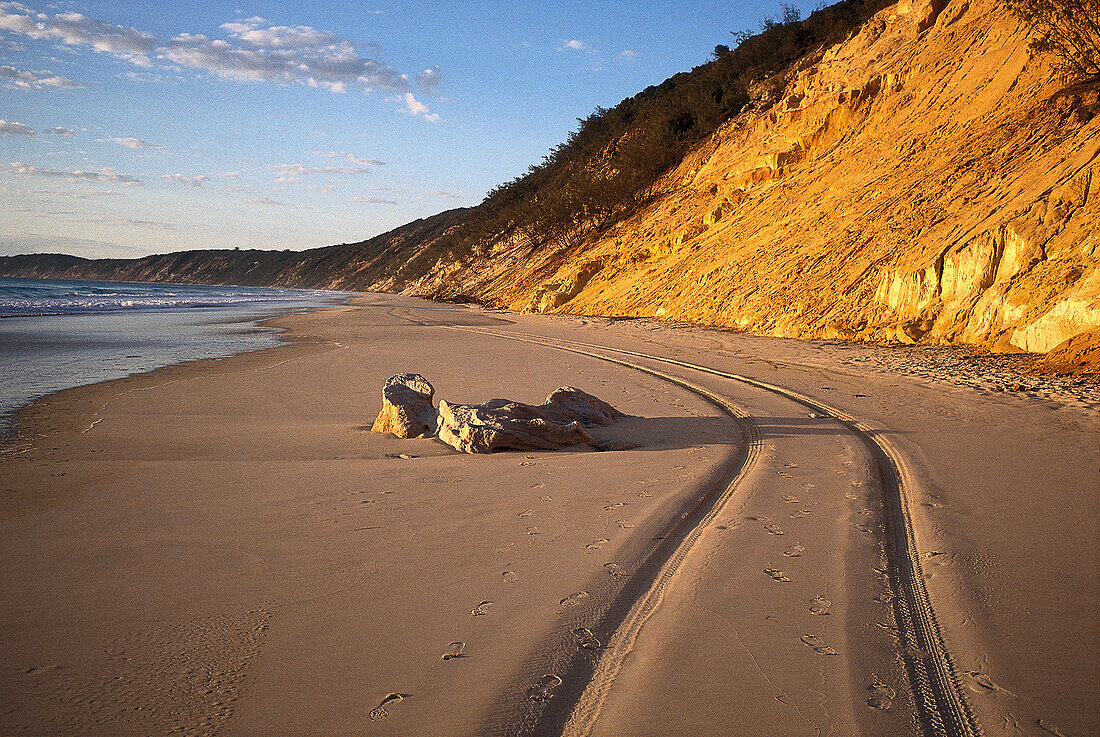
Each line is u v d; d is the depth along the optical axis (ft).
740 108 145.48
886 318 56.08
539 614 11.05
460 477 20.10
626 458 22.22
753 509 16.30
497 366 49.75
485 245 282.15
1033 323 41.65
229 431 28.66
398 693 8.84
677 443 24.66
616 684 8.98
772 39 161.07
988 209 52.85
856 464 20.67
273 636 10.44
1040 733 7.95
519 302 170.19
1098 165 44.50
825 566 12.80
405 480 19.81
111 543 14.70
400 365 50.88
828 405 31.55
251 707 8.57
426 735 7.95
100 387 40.98
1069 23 58.85
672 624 10.59
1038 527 15.01
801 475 19.47
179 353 60.29
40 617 11.20
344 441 26.48
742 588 11.85
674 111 173.99
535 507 16.89
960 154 64.85
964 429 25.72
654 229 129.39
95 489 19.16
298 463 22.47
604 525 15.42
